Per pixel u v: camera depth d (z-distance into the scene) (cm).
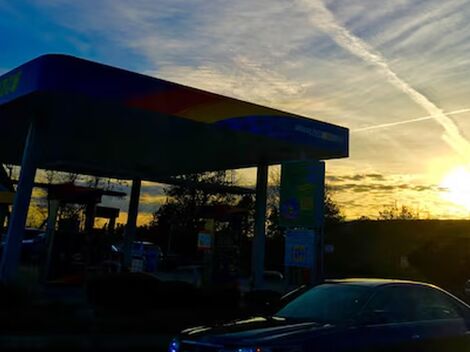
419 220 4278
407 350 658
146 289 1287
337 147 1781
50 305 1198
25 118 1568
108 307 1235
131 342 1037
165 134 1678
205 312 1297
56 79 1230
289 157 1950
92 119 1540
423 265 4041
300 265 1655
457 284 3791
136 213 2612
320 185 1677
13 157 2338
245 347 568
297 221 1709
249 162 2100
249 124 1560
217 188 2702
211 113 1489
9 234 1426
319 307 695
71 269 1847
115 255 2797
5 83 1409
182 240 5406
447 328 714
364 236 4428
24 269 2403
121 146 1953
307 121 1706
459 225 4034
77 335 1017
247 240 4312
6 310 1116
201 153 2002
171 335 1116
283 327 623
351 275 4259
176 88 1429
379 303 684
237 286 1648
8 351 930
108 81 1302
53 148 2055
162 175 2622
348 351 609
